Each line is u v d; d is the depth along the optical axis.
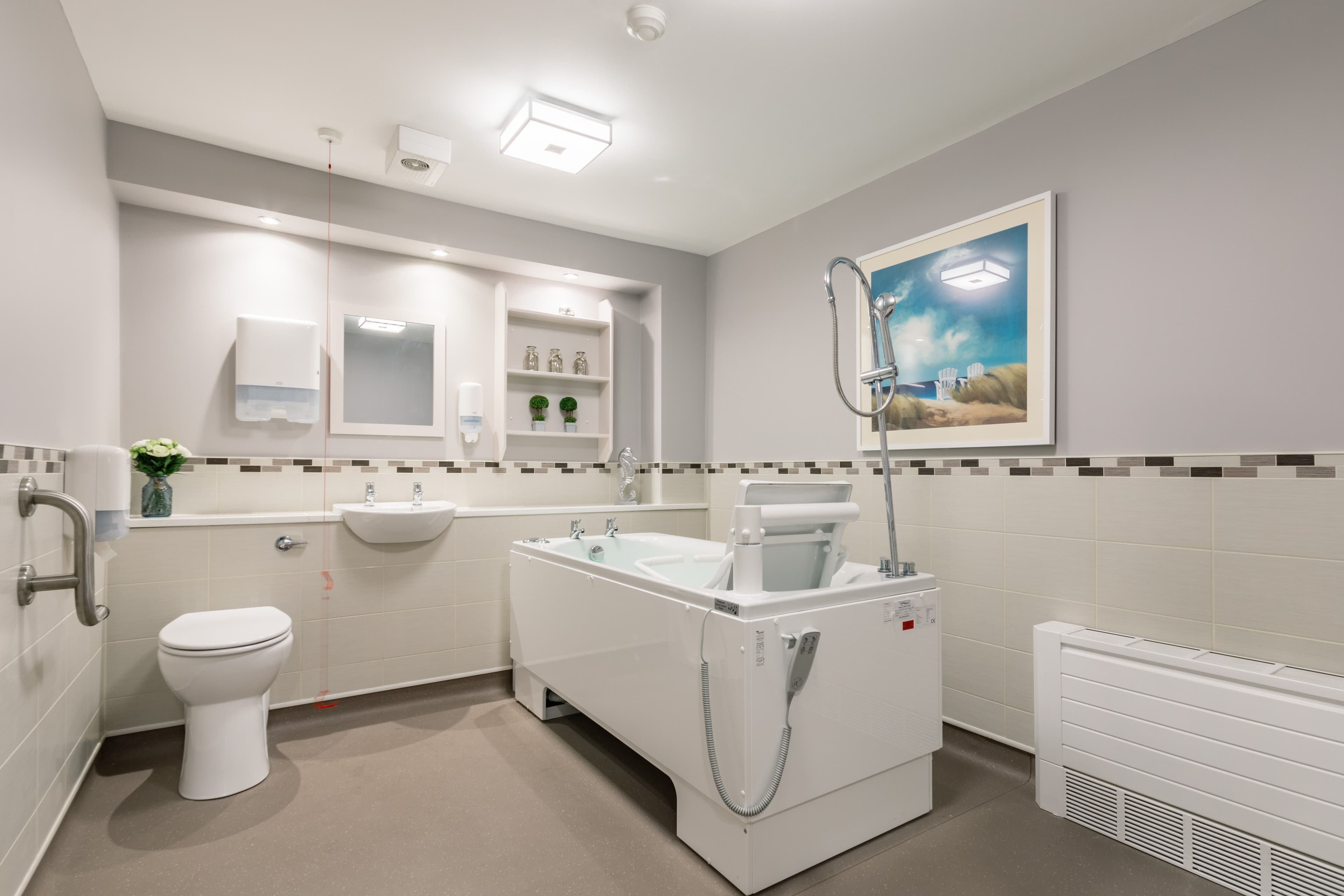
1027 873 1.75
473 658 3.20
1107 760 1.95
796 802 1.72
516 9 1.95
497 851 1.85
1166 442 2.05
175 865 1.77
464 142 2.75
